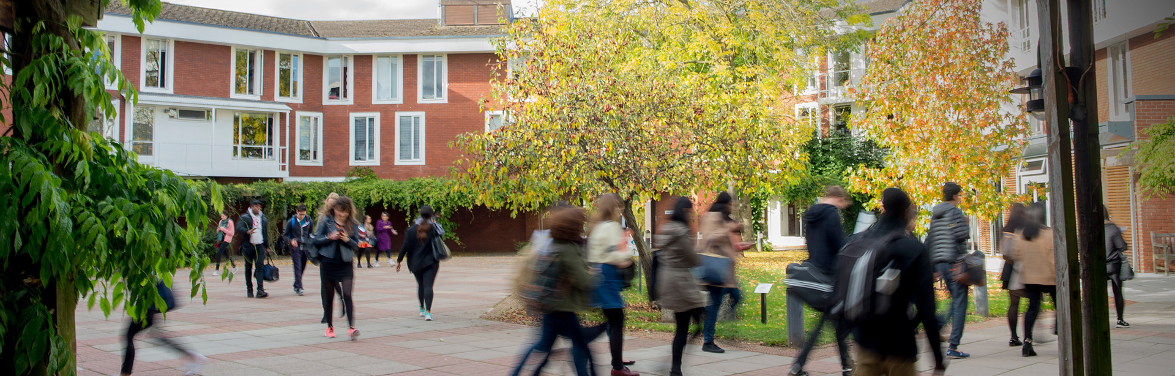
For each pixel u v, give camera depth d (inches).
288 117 1242.0
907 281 159.9
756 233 1182.9
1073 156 150.6
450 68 1267.2
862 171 538.3
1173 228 640.4
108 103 157.4
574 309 207.3
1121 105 674.2
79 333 344.2
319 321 390.0
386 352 294.8
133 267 151.3
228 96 1202.6
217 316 411.8
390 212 1248.8
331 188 1128.8
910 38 519.8
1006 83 511.5
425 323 383.6
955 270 283.0
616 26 571.2
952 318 287.3
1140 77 641.0
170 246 152.6
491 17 1363.2
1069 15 150.2
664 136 398.0
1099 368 145.9
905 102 516.7
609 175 385.7
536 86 401.7
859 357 163.8
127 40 1141.7
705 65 735.7
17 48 147.9
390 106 1269.7
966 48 504.7
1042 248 280.5
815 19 798.5
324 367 263.6
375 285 640.4
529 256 213.9
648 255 419.2
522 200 407.8
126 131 1134.4
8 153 136.5
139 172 158.7
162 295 234.4
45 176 132.5
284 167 1241.4
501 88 430.6
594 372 225.6
